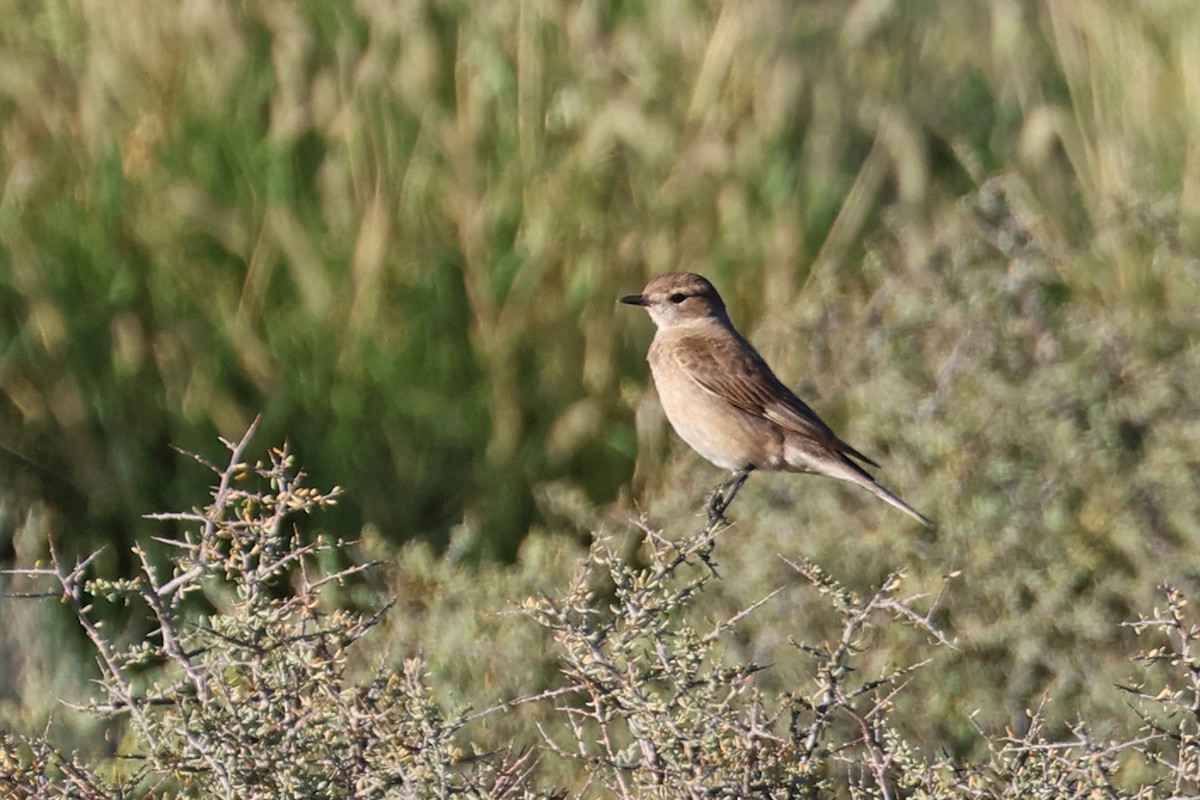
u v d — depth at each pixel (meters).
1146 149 17.92
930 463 13.36
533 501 15.55
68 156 16.47
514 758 10.41
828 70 18.39
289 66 17.02
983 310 14.20
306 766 7.26
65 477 14.65
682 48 18.28
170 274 16.02
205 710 7.39
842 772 11.16
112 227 16.14
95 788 7.66
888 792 7.81
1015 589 12.22
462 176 16.91
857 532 12.73
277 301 16.27
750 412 13.27
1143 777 11.07
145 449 15.04
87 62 17.12
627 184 17.39
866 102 18.31
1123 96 18.36
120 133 16.78
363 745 7.42
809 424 13.18
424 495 15.47
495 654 11.26
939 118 18.86
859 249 17.31
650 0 18.41
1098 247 16.12
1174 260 15.57
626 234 17.02
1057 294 16.06
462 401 15.90
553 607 7.84
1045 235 15.88
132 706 7.47
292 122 16.72
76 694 11.72
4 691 11.92
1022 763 7.79
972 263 15.28
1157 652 8.09
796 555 12.59
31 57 17.14
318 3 17.36
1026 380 13.76
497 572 12.59
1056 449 12.98
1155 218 15.94
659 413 15.78
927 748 11.50
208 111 16.86
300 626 7.84
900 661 11.90
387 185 16.89
